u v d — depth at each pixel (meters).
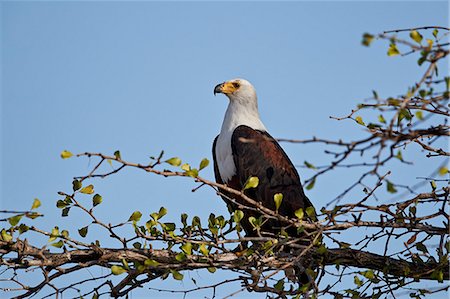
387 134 7.34
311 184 7.50
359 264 11.45
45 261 9.95
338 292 10.23
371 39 7.20
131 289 10.41
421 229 10.69
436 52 7.31
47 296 10.01
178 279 9.34
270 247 10.06
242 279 10.05
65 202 9.66
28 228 9.65
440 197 10.82
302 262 11.27
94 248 10.15
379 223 10.66
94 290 10.32
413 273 10.80
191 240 9.85
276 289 9.73
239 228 10.05
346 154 7.21
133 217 9.77
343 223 10.41
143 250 10.46
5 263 9.81
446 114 8.86
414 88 7.34
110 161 8.68
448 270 10.68
